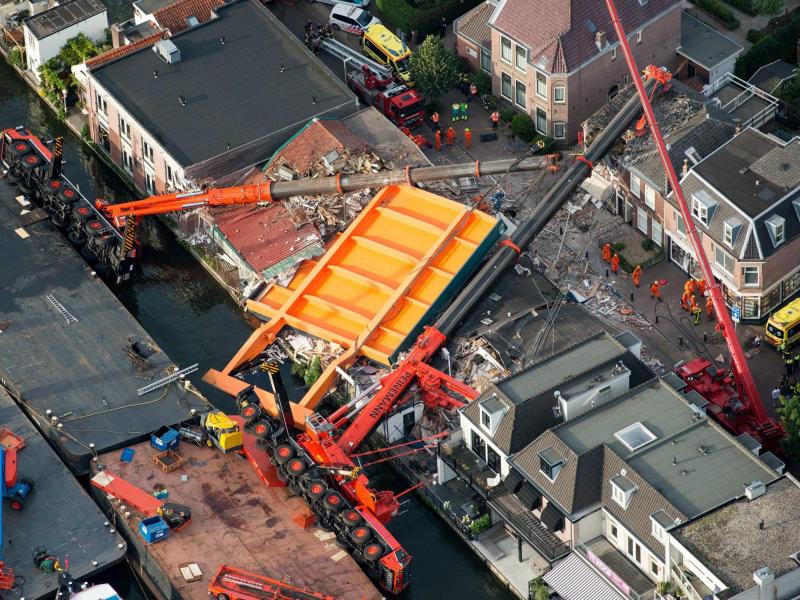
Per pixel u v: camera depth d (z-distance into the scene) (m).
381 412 188.00
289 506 182.50
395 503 180.25
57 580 175.62
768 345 198.00
